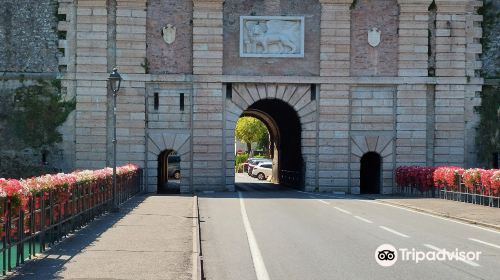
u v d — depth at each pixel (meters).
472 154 42.09
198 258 14.43
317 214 26.20
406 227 21.42
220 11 41.25
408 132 41.84
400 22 41.69
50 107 40.94
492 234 19.55
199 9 41.19
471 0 41.94
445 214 25.38
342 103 41.66
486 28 42.19
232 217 24.92
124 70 41.03
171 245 16.53
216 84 41.34
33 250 14.70
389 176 41.84
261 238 18.67
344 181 41.69
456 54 41.88
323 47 41.53
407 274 13.08
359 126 41.78
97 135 40.94
